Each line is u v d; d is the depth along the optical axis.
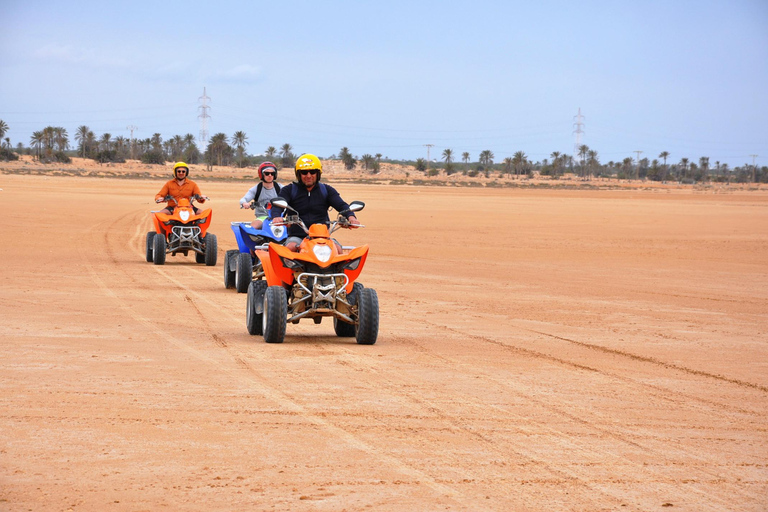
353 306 13.74
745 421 9.47
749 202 107.81
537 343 14.39
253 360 12.12
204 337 14.05
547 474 7.42
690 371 12.29
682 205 92.50
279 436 8.32
